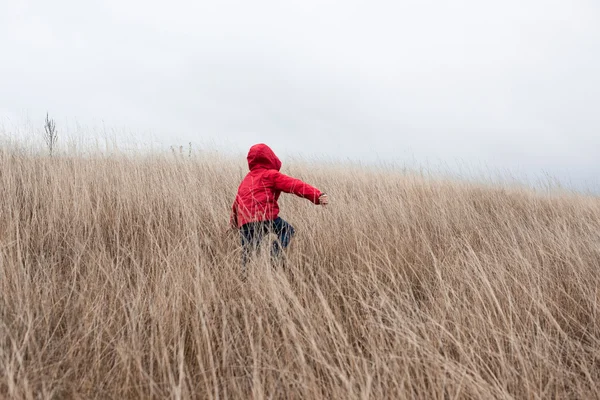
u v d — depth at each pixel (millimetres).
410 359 2143
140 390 1963
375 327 2500
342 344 2246
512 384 2094
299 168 7188
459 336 2365
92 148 5973
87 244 3459
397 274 3266
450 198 5957
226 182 5500
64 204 3959
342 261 3453
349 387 1873
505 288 2928
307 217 4293
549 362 2232
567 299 3016
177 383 2090
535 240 3979
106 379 2059
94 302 2578
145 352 2273
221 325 2520
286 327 2381
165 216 4027
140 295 2604
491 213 5832
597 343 2482
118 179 4816
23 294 2541
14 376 1986
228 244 3662
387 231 4031
